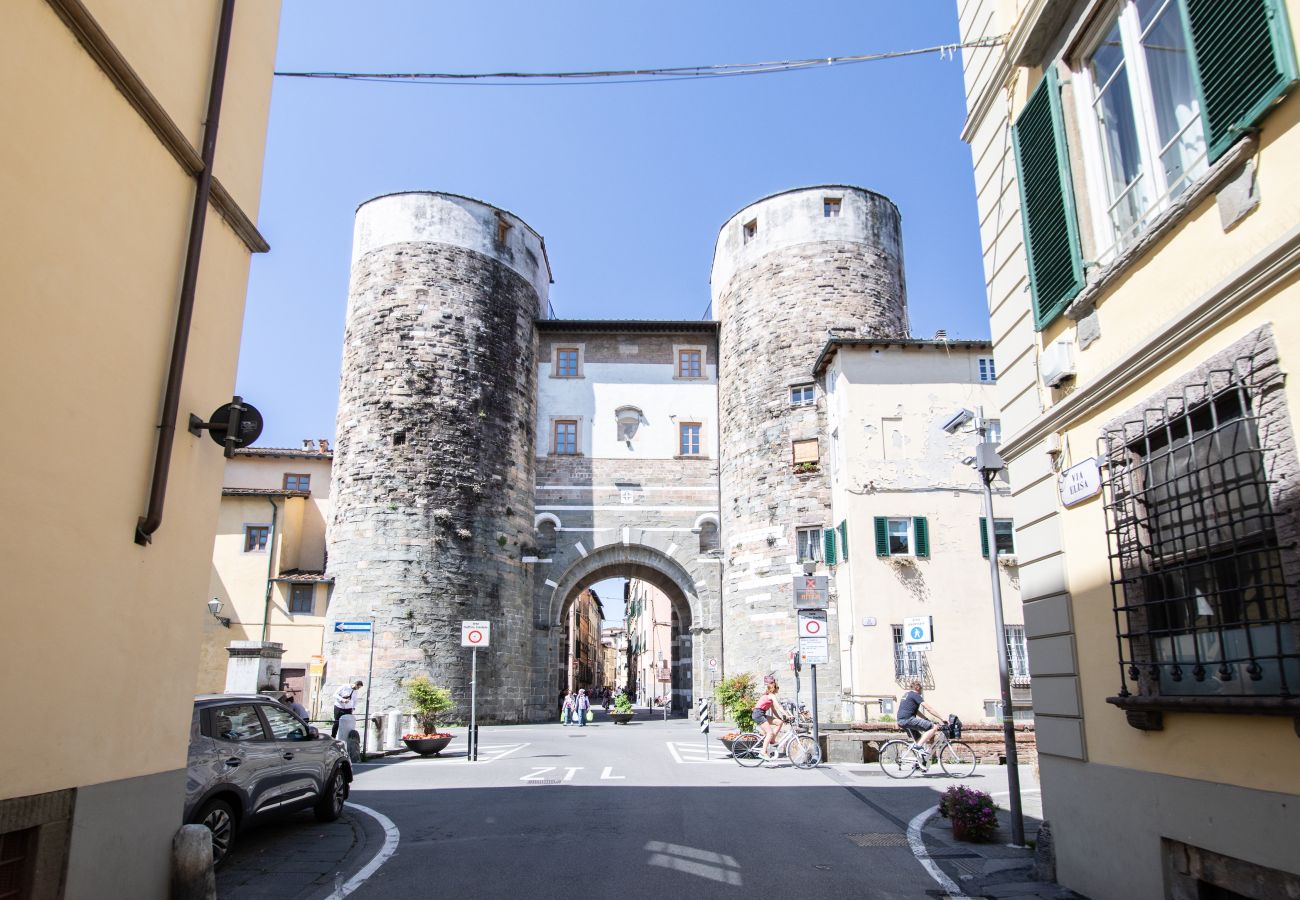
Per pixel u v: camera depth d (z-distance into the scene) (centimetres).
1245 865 550
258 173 860
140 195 658
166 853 679
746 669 3189
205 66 761
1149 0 674
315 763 1090
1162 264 643
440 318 3388
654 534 3628
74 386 580
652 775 1576
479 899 755
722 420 3659
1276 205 528
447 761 1866
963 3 1030
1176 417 609
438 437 3275
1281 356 515
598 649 11950
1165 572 620
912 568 2603
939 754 1555
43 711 545
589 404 3753
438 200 3512
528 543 3544
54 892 551
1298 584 491
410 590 3114
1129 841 667
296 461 3838
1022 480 843
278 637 3412
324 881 829
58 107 565
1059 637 770
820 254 3425
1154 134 672
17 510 527
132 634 641
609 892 772
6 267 521
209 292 764
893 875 827
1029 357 844
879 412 2739
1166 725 625
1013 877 808
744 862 882
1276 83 512
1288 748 510
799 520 3122
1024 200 841
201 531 738
